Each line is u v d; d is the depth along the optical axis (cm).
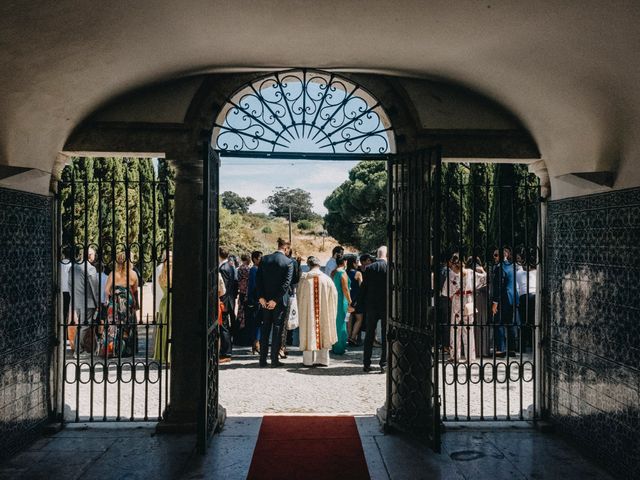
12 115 452
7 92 427
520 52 455
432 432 520
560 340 566
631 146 439
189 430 564
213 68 547
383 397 707
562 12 377
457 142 577
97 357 942
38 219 545
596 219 498
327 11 423
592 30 383
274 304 884
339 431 572
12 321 491
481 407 609
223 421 598
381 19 437
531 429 584
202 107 566
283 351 964
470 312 902
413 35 463
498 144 580
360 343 1111
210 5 407
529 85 502
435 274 495
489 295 607
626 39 371
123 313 927
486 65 501
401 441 544
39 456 501
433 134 575
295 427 585
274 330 889
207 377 519
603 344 484
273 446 528
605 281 482
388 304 589
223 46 492
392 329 580
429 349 527
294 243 6291
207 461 491
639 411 429
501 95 548
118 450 518
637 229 435
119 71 495
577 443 528
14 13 352
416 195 543
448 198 569
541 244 606
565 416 554
